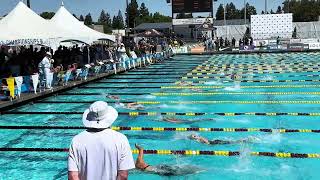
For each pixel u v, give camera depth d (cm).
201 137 964
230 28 5491
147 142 960
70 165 320
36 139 1005
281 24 4647
